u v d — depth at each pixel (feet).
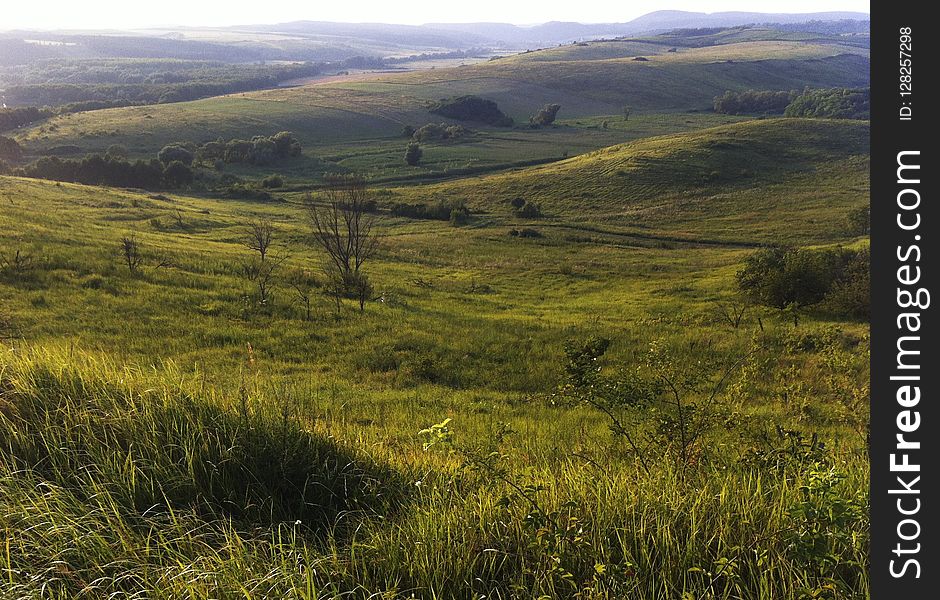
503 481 13.46
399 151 457.27
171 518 11.48
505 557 10.27
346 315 81.56
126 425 14.33
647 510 11.44
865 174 302.45
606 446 21.21
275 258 133.18
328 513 13.46
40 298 71.26
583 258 184.24
